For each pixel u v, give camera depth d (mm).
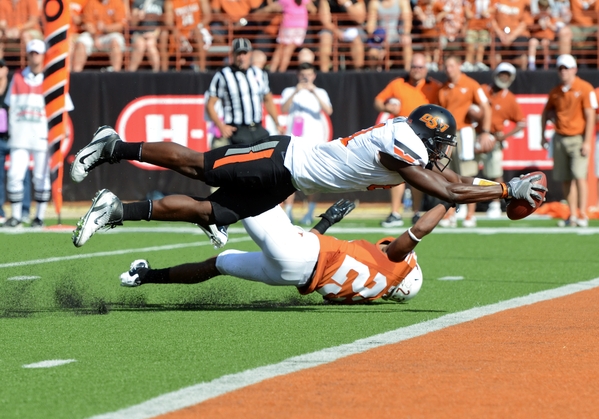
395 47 46062
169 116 44438
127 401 9953
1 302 17375
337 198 45719
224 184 15781
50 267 23109
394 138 15062
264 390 10430
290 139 15742
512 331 14312
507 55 45406
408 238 16500
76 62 45438
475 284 20469
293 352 12625
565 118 36000
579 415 9438
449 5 46031
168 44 46500
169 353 12586
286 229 16062
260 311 16562
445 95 34531
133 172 43844
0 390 10484
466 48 45656
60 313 16281
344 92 44125
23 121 34969
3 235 31781
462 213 42875
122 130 44531
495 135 37625
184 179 43750
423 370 11477
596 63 45719
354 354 12469
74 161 16500
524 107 43594
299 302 17703
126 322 15289
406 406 9773
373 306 17172
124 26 45875
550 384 10766
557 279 21406
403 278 17016
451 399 10062
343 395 10219
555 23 46000
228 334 14094
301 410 9602
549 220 41000
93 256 25969
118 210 15508
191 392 10328
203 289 19406
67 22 34938
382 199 45625
